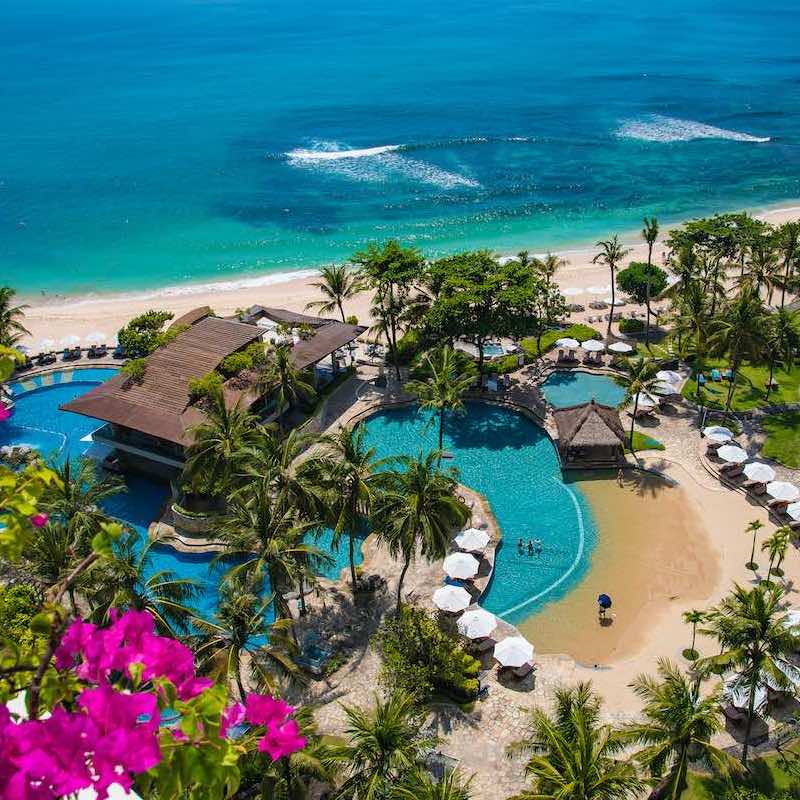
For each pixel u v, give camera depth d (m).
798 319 65.31
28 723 9.19
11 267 108.88
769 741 37.06
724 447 56.75
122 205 130.50
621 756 37.06
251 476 47.94
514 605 47.09
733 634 34.62
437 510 43.03
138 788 10.84
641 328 78.62
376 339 75.81
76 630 10.85
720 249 79.38
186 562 51.47
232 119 184.00
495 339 76.94
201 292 99.06
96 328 86.94
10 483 12.88
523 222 119.81
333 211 125.69
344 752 31.39
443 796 29.05
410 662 40.88
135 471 60.50
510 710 39.38
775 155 148.00
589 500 55.72
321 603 46.75
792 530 50.50
